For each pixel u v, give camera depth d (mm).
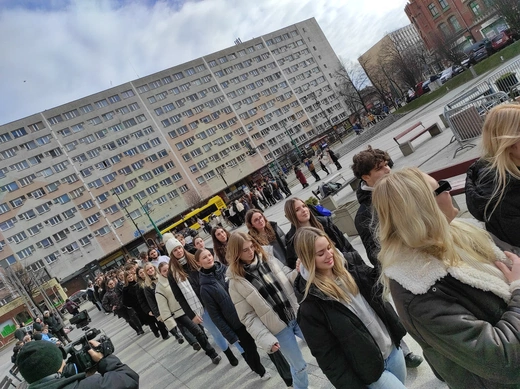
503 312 1254
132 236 65062
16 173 59812
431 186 1394
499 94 8969
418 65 57281
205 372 4988
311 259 2064
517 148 2057
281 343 3096
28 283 37750
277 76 87750
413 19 60062
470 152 8406
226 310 3736
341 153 40250
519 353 1087
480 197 2236
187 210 70250
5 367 17016
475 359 1163
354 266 2270
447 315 1213
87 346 2285
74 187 63156
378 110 61531
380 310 2152
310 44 94375
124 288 7785
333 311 1998
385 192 1369
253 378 4172
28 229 58750
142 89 72938
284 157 77125
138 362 6969
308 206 3789
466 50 48594
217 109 79000
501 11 33969
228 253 3172
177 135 73688
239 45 85250
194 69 79000
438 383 2719
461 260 1312
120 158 67750
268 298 3070
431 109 27938
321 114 91000
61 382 2029
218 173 75500
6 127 60625
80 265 60688
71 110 66062
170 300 5633
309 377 3555
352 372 2035
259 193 23609
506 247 1610
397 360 2156
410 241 1294
